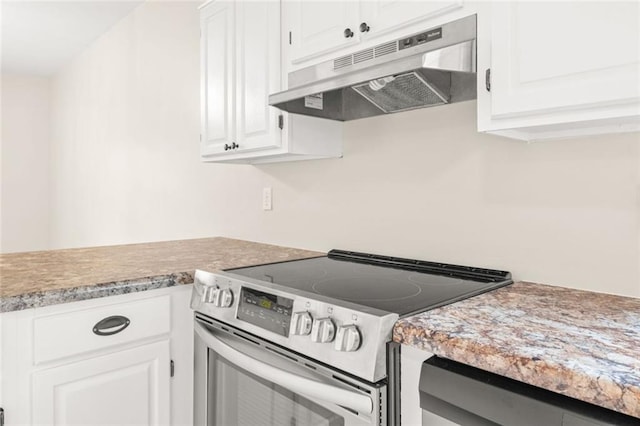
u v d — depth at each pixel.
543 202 1.28
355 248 1.81
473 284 1.26
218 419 1.37
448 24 1.14
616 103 0.86
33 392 1.18
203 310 1.38
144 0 3.25
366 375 0.90
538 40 0.96
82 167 4.50
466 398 0.78
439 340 0.83
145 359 1.40
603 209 1.16
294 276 1.38
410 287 1.23
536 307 1.03
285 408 1.12
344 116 1.79
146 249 2.03
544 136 1.24
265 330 1.15
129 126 3.55
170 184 3.05
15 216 5.27
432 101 1.49
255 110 1.77
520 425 0.71
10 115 5.21
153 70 3.19
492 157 1.39
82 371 1.26
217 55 1.97
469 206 1.45
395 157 1.66
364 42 1.35
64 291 1.21
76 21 3.63
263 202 2.27
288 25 1.62
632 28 0.84
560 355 0.72
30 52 4.41
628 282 1.12
